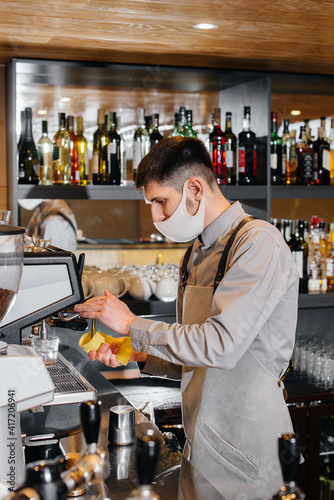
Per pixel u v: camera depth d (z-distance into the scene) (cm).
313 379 314
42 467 118
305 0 205
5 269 135
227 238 175
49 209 314
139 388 299
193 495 122
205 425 175
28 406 126
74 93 314
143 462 128
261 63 298
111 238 325
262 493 170
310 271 330
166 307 305
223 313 154
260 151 312
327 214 356
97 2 206
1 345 131
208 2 206
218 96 339
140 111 307
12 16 221
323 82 323
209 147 314
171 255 335
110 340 179
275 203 348
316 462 294
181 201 171
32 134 297
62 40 252
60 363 229
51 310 172
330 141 347
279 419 173
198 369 180
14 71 274
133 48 266
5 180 302
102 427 166
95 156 302
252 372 171
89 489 122
